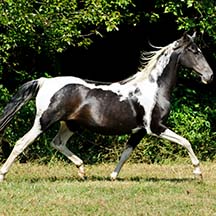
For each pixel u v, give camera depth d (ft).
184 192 39.86
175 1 59.06
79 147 60.08
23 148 41.75
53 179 44.47
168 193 39.42
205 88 67.41
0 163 57.77
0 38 55.01
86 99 42.14
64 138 44.70
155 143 60.13
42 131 41.83
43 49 58.34
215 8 59.72
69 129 44.42
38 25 54.34
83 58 65.21
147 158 59.98
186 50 43.52
